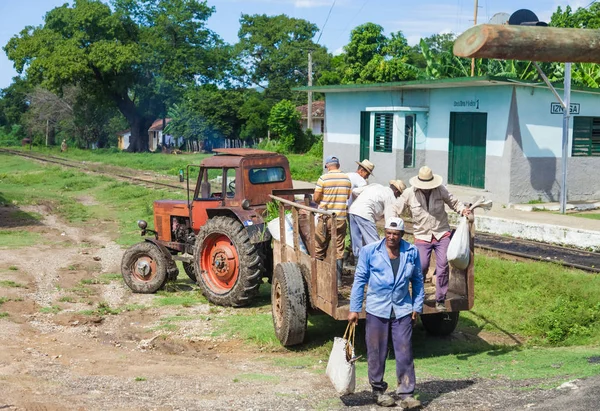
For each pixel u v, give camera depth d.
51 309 10.72
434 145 23.62
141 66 59.34
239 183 10.73
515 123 20.22
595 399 5.28
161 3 63.84
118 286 12.52
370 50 42.84
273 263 10.30
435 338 8.80
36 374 7.16
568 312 9.17
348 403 6.00
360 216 7.87
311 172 31.33
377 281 5.86
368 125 26.77
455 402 5.78
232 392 6.49
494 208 19.95
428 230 7.71
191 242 11.94
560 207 19.36
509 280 10.95
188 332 9.31
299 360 7.95
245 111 58.09
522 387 6.05
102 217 23.30
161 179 34.22
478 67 27.67
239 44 76.44
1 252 16.11
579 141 21.69
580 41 2.96
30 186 35.25
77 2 57.62
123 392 6.50
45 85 56.75
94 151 64.06
